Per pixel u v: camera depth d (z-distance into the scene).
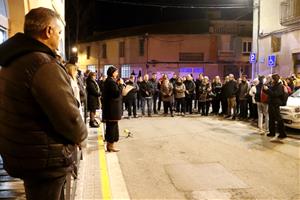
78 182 6.06
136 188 6.13
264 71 21.14
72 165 2.42
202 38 36.28
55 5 13.20
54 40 2.36
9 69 2.19
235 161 7.98
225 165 7.64
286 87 12.20
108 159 8.17
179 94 17.27
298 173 7.03
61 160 2.25
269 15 20.53
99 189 5.75
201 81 17.64
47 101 2.11
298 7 17.44
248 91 15.34
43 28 2.28
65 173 2.31
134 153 8.80
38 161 2.17
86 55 46.59
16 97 2.14
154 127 13.24
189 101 18.00
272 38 19.89
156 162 7.92
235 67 36.44
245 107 15.56
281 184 6.34
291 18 17.72
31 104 2.15
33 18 2.28
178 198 5.64
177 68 36.78
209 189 6.07
